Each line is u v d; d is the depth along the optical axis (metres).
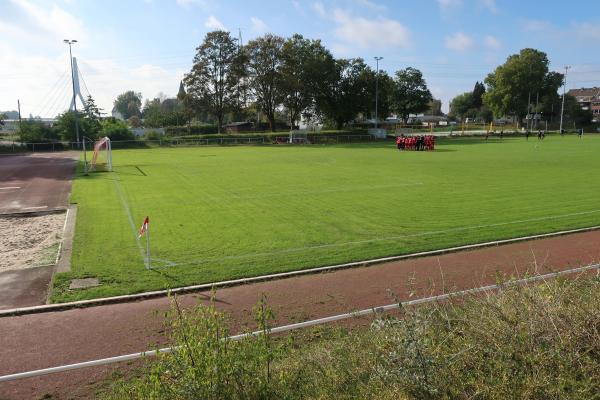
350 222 16.25
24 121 65.56
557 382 4.92
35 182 28.77
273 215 17.59
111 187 25.39
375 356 5.59
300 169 33.75
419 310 6.65
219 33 77.62
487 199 20.34
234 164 38.34
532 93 111.69
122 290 10.03
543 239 13.73
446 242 13.48
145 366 6.96
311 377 5.64
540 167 33.00
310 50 83.12
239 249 13.09
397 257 12.06
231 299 9.51
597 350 5.43
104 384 6.55
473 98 162.88
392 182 26.12
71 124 64.88
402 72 124.38
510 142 67.56
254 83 81.12
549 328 5.61
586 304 6.04
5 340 7.92
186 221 16.73
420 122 137.38
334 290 9.94
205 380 4.84
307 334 7.86
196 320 6.04
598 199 19.98
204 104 78.88
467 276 10.67
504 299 6.38
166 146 68.19
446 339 5.57
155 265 11.71
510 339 5.49
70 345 7.71
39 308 9.09
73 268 11.52
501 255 12.23
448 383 4.99
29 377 6.77
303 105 85.00
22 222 17.77
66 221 17.03
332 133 77.75
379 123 111.12
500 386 4.87
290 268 11.36
